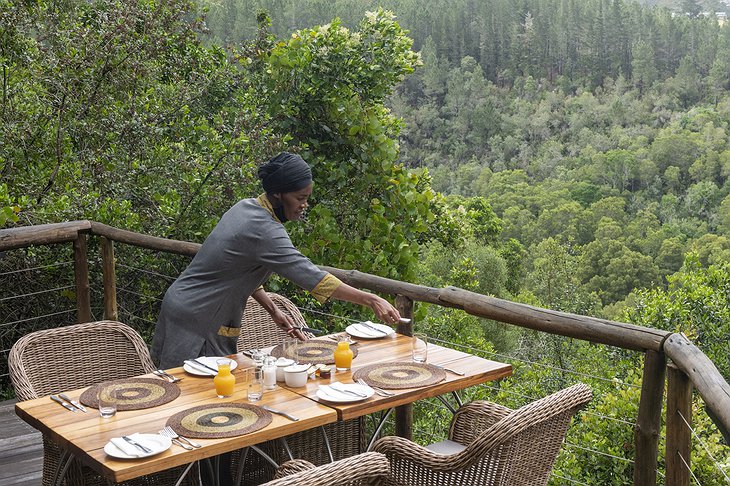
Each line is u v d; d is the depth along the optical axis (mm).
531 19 73625
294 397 2670
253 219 2988
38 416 2492
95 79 6566
